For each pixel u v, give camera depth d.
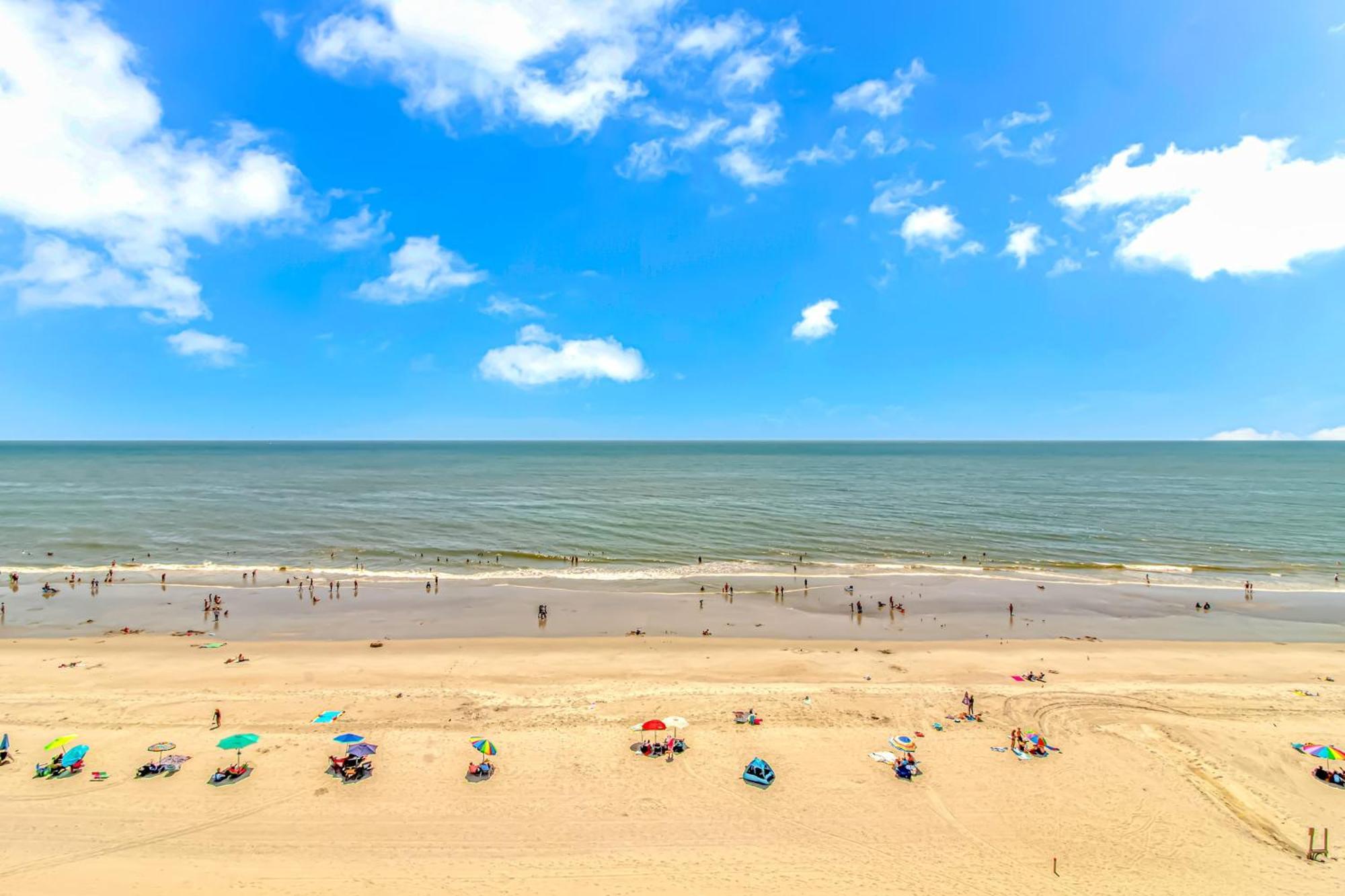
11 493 108.25
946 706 28.50
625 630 41.59
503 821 19.88
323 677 31.53
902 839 19.48
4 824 19.03
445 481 141.12
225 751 23.33
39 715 26.17
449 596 49.31
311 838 18.88
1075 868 18.42
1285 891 17.56
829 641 39.56
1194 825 20.42
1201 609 47.53
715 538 73.38
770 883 17.66
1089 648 38.25
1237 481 148.38
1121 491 125.50
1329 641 40.81
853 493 118.31
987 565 61.28
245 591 49.84
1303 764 23.88
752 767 22.19
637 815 20.28
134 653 35.09
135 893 16.61
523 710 27.50
